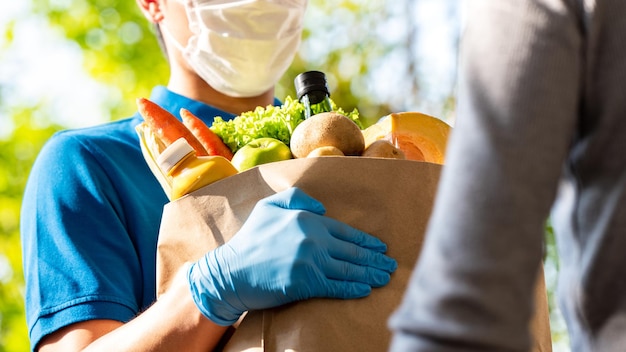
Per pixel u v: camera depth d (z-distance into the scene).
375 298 1.60
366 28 8.01
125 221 2.12
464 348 0.93
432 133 1.86
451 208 0.97
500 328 0.94
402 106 7.65
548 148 0.98
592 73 1.03
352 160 1.64
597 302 1.04
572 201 1.08
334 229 1.61
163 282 1.77
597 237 1.03
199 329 1.73
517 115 0.98
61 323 1.97
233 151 1.95
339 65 8.04
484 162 0.97
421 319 0.95
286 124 1.93
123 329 1.84
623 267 1.02
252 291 1.61
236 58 2.35
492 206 0.95
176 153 1.74
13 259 7.62
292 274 1.57
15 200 7.83
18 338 7.37
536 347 1.65
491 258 0.95
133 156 2.22
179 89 2.51
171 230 1.73
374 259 1.61
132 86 7.91
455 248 0.96
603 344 1.03
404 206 1.63
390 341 1.57
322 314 1.58
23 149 8.00
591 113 1.04
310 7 8.22
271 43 2.35
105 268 2.03
